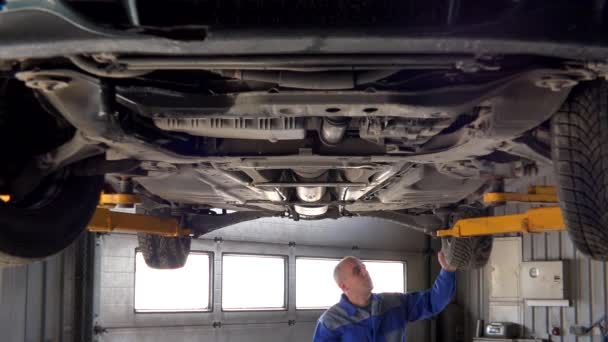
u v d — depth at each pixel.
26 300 6.53
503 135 2.32
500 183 4.15
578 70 1.98
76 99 2.13
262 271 9.68
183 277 8.75
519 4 1.74
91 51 1.76
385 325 3.94
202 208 5.88
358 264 3.92
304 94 2.06
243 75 2.06
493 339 9.83
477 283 11.03
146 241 5.87
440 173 3.79
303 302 10.19
